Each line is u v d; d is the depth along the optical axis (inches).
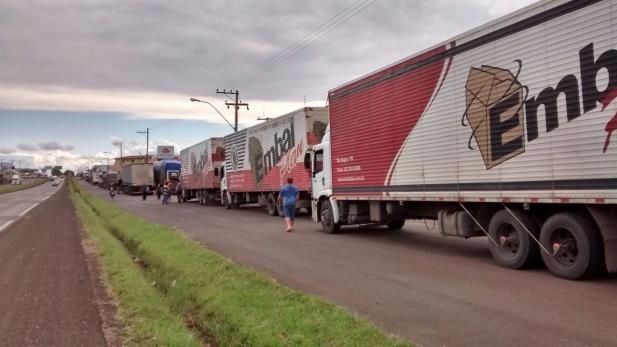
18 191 3107.8
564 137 340.8
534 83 362.6
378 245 546.3
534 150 362.9
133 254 547.2
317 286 352.8
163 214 1098.1
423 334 244.2
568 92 338.0
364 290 337.7
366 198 576.1
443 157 453.1
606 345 224.1
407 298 313.9
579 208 356.5
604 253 341.1
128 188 2628.0
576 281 350.3
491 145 400.2
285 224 816.9
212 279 350.6
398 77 515.8
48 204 1544.0
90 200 1579.7
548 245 369.1
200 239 624.7
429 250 504.7
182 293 332.8
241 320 256.2
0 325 264.7
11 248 561.3
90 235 664.4
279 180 975.6
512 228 404.5
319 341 218.4
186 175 1705.2
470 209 452.1
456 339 236.1
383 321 266.4
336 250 516.1
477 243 550.3
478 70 412.8
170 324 258.5
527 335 239.3
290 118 923.4
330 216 664.4
